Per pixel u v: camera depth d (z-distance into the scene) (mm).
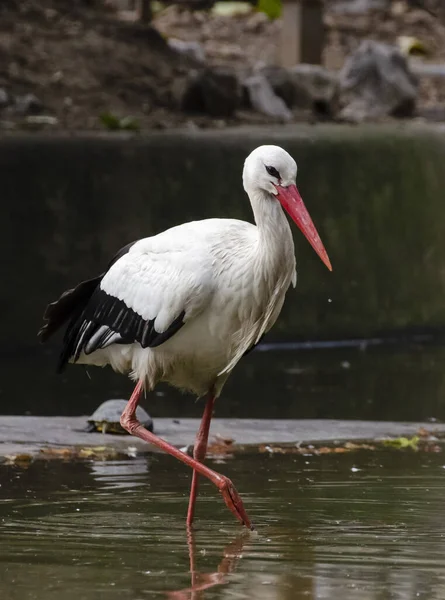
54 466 8805
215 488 8250
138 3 32906
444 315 17641
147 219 18578
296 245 18891
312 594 5812
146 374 7875
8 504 7633
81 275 16781
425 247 19812
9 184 19188
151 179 20312
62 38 29156
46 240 17531
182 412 11836
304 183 21938
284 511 7555
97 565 6289
